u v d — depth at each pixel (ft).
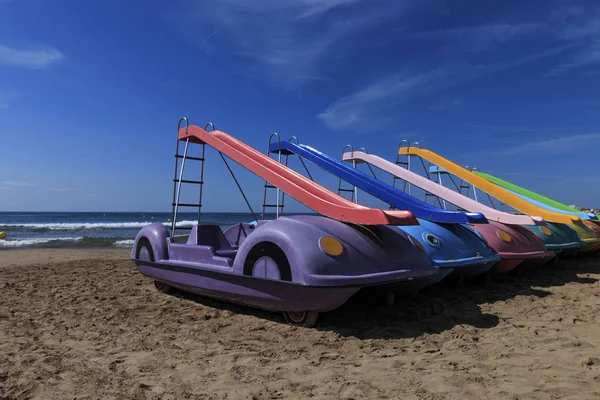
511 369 10.41
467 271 19.70
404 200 20.81
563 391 9.04
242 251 14.85
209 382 9.84
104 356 11.73
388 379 9.87
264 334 13.60
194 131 20.21
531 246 22.47
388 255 14.10
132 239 69.87
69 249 52.16
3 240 67.72
